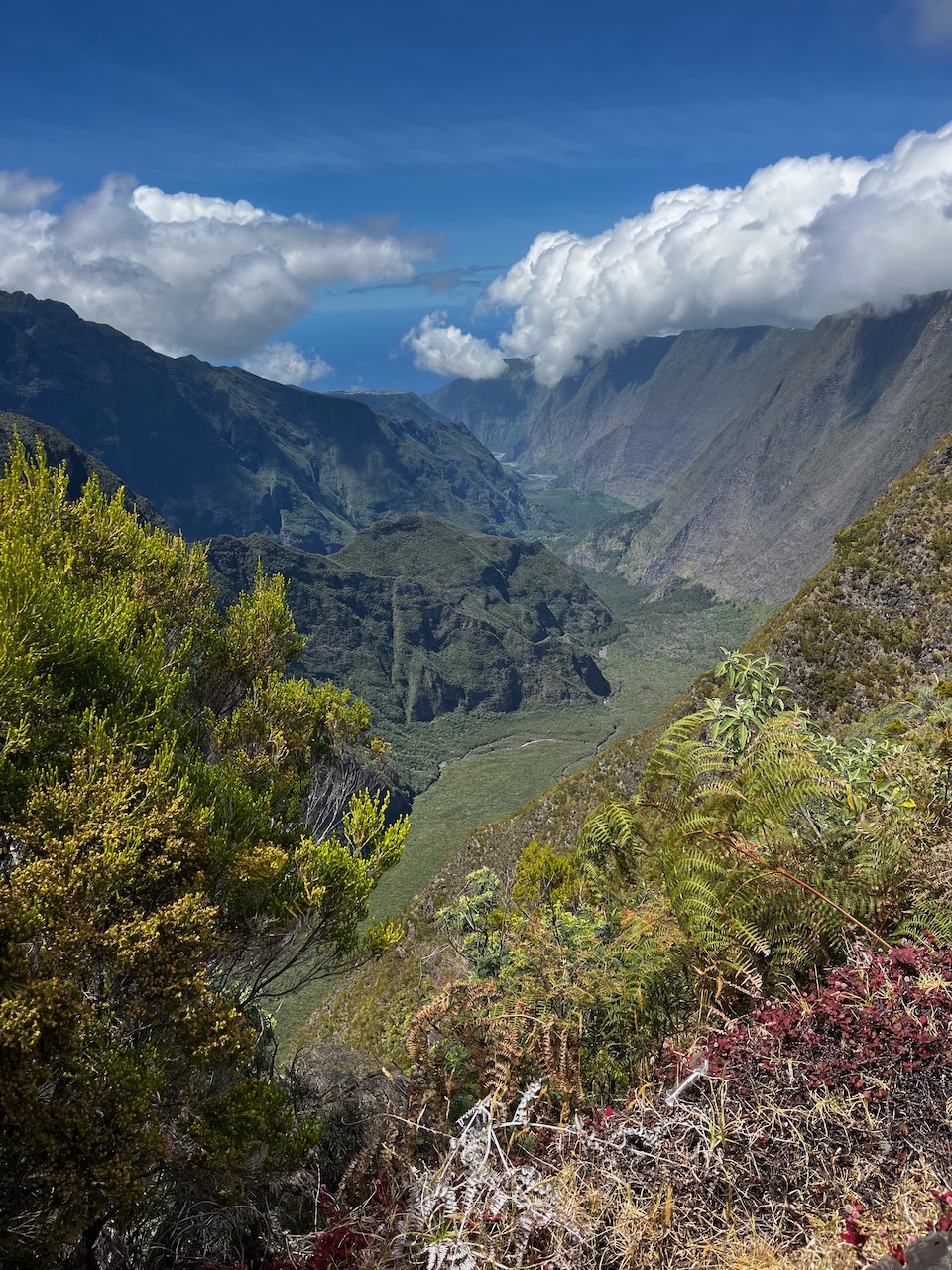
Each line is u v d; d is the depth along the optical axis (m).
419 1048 3.59
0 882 5.80
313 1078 6.85
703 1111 2.34
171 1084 6.04
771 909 3.76
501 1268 2.07
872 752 5.86
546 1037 3.26
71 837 5.95
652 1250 2.05
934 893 3.77
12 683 7.19
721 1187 2.17
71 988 4.91
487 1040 3.47
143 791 6.92
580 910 5.30
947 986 2.63
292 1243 2.91
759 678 6.09
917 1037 2.34
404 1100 4.90
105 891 5.73
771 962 3.62
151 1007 5.75
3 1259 4.49
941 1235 1.65
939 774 5.25
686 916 3.88
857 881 3.80
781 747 4.33
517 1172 2.24
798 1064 2.43
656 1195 2.15
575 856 5.52
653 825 4.86
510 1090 3.14
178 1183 5.44
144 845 6.28
